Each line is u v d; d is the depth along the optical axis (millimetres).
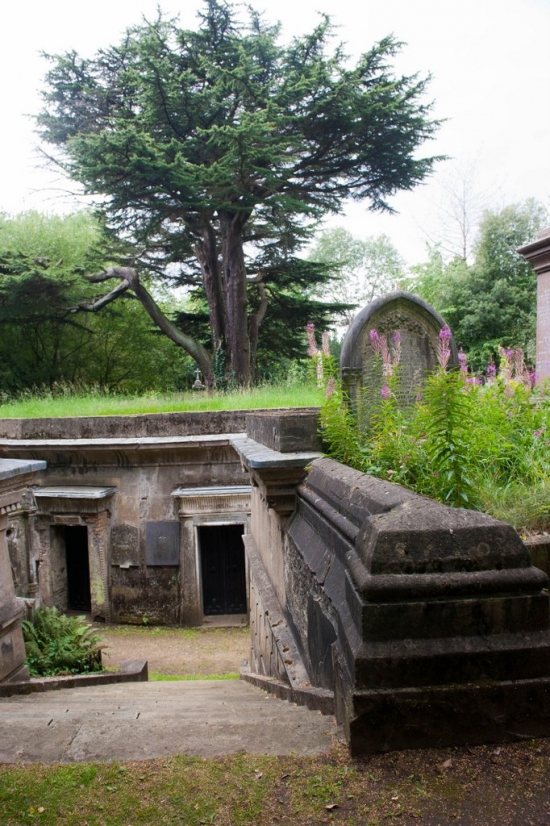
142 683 5910
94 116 23766
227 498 10930
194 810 1815
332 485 3422
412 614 2023
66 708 3531
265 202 20312
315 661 3404
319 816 1721
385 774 1871
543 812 1651
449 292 27234
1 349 27375
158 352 32094
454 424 3594
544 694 1984
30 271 21891
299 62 21297
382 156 22328
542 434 4633
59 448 11078
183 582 11070
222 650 9516
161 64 18406
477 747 1964
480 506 3496
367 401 5875
